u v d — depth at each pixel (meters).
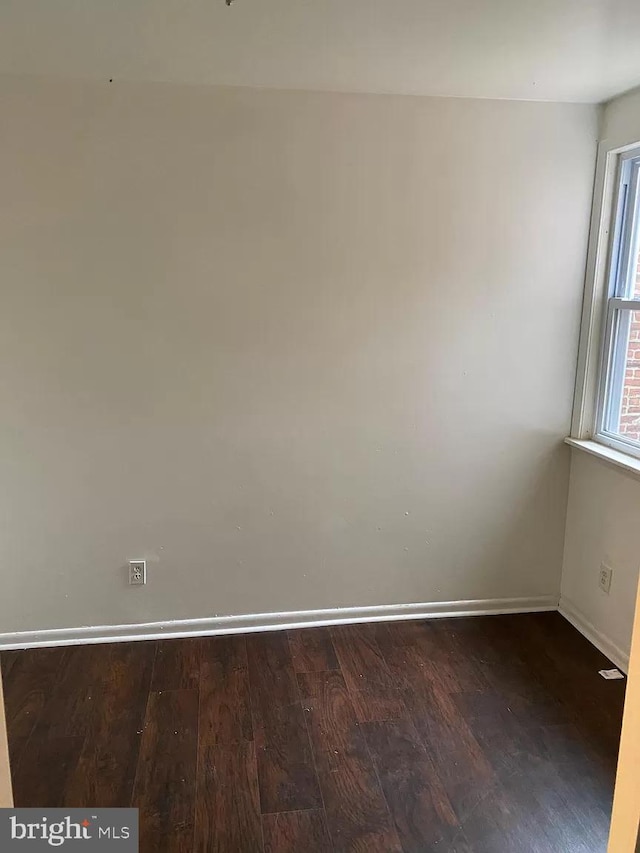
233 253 2.62
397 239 2.71
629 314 2.73
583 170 2.76
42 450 2.65
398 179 2.66
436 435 2.90
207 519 2.81
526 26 1.92
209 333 2.66
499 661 2.69
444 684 2.53
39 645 2.79
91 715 2.32
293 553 2.91
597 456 2.73
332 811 1.91
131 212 2.53
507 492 3.00
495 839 1.82
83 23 1.94
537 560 3.09
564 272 2.84
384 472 2.90
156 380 2.67
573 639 2.87
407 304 2.77
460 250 2.76
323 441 2.83
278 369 2.73
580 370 2.90
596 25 1.91
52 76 2.40
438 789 2.00
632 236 2.71
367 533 2.94
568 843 1.81
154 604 2.85
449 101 2.63
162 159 2.51
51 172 2.46
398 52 2.14
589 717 2.34
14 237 2.48
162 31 1.99
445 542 3.01
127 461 2.71
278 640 2.85
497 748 2.17
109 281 2.56
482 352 2.85
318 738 2.22
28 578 2.74
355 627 2.96
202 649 2.77
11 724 2.27
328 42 2.06
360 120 2.60
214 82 2.46
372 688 2.50
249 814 1.89
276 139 2.56
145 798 1.94
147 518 2.77
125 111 2.46
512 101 2.66
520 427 2.95
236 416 2.75
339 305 2.72
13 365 2.56
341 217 2.66
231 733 2.24
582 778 2.04
